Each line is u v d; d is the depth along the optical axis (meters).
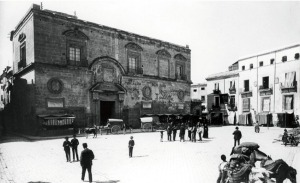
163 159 14.02
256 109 43.53
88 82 31.58
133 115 36.53
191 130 22.20
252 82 44.44
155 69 40.03
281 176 8.00
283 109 38.84
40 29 27.97
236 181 7.70
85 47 31.59
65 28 29.97
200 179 9.94
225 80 50.34
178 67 44.38
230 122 48.56
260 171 8.12
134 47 37.06
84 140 22.75
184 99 44.66
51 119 26.78
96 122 31.81
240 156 8.26
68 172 11.21
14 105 34.47
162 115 37.97
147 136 26.34
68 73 29.84
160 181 9.72
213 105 51.72
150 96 38.94
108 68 33.78
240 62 47.16
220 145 19.39
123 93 35.12
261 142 20.88
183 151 16.61
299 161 13.02
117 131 29.97
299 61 36.81
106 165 12.64
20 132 31.30
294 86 37.16
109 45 34.12
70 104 29.75
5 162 13.26
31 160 13.80
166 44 41.97
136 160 13.80
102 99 32.88
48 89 28.09
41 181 9.79
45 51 28.20
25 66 30.56
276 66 40.22
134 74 36.75
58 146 18.98
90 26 32.19
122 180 9.91
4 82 44.81
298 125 36.59
